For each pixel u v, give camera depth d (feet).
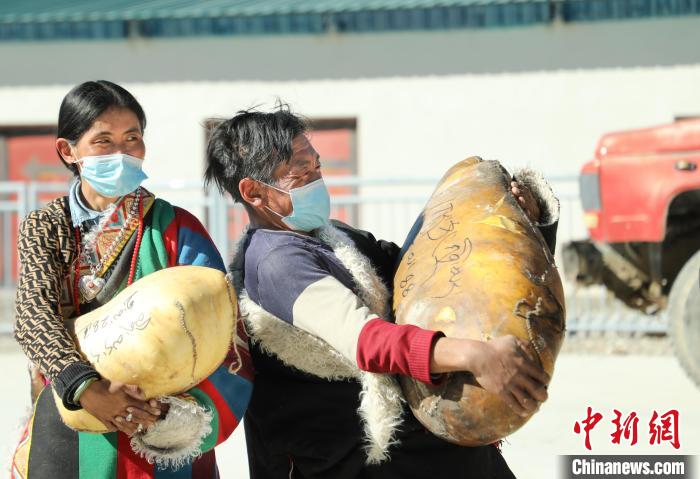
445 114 87.92
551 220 18.13
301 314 16.70
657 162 46.39
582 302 58.65
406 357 15.58
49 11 90.02
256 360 18.11
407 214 62.18
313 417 17.69
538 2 84.43
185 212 17.97
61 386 15.44
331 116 88.94
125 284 17.24
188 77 89.97
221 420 16.80
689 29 84.69
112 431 16.35
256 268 17.46
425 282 16.66
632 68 85.51
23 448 17.24
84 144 16.96
